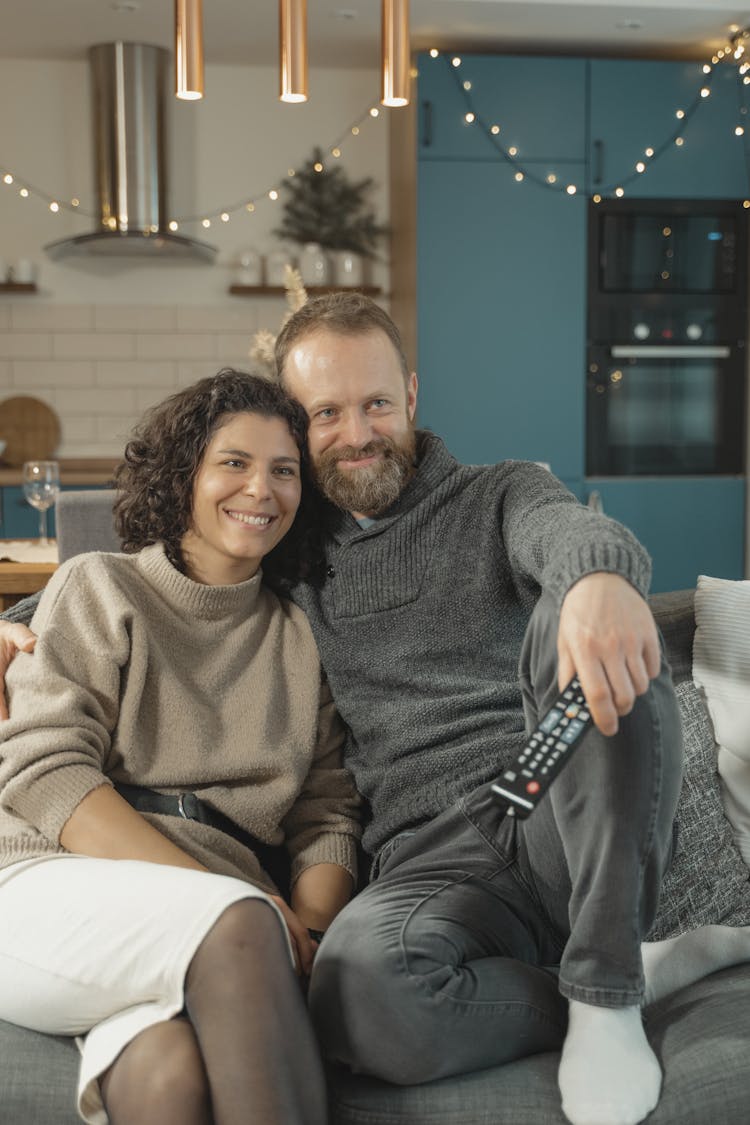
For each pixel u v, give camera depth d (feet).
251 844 5.17
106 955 3.95
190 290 17.63
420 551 5.41
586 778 4.07
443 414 16.19
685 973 4.67
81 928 4.04
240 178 17.48
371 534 5.44
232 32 15.84
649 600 5.93
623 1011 4.08
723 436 16.67
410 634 5.34
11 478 15.28
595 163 15.99
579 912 4.11
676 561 16.71
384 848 5.06
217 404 5.12
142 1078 3.73
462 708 5.14
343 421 5.40
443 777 5.05
